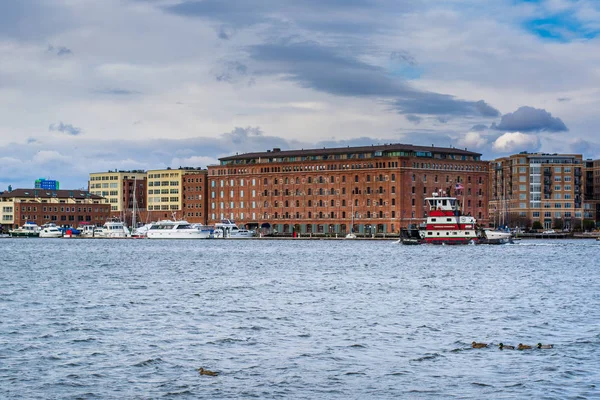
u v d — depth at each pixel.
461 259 186.75
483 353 65.19
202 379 57.62
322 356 64.44
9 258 197.25
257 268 158.38
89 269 156.12
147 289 112.88
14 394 54.00
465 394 53.97
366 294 106.00
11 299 100.00
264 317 83.94
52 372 59.44
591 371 59.16
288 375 58.66
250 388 55.41
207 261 183.25
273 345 68.69
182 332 74.69
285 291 109.81
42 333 74.06
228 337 72.12
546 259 186.50
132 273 144.88
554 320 81.62
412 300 99.00
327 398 53.25
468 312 87.75
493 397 53.28
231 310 89.19
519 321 81.06
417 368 60.50
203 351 66.31
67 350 66.56
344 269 154.62
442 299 100.12
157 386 55.88
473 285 119.38
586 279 130.12
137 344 69.06
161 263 175.88
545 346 67.19
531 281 126.31
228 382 56.81
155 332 74.69
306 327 77.50
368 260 184.38
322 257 197.88
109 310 89.31
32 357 63.97
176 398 53.31
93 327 77.44
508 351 65.75
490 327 77.38
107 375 58.66
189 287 115.81
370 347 67.81
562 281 126.25
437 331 75.19
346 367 60.94
